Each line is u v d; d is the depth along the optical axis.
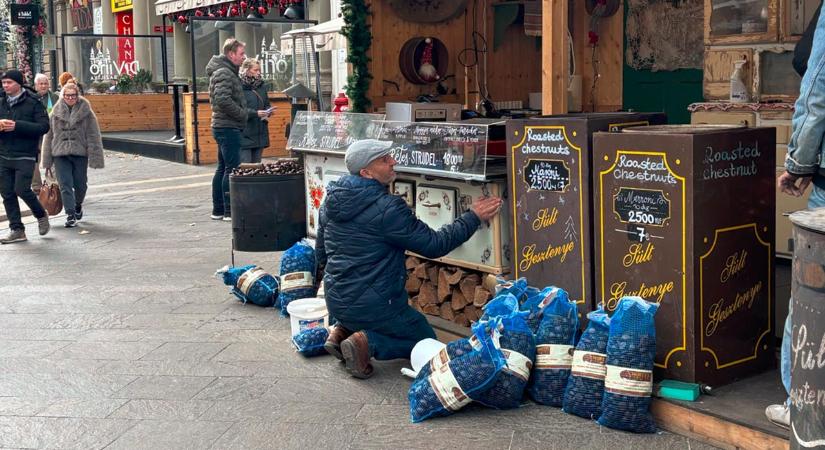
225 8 18.62
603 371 4.34
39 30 29.72
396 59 7.80
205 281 7.79
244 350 5.82
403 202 5.11
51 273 8.27
